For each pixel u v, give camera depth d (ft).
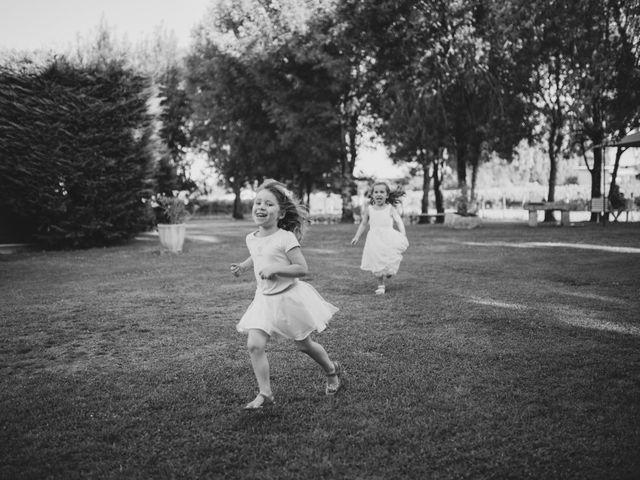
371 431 10.28
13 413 11.48
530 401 11.54
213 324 19.43
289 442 9.90
